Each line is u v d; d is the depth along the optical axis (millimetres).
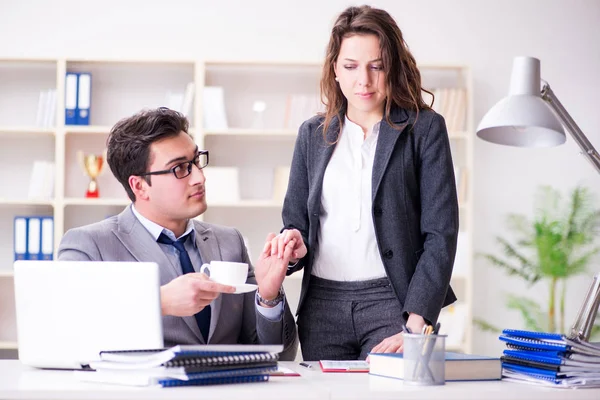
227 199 4859
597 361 1504
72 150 5082
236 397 1273
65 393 1271
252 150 5164
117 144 2053
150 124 2037
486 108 5258
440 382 1423
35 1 5074
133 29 5137
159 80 5137
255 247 5152
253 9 5195
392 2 5246
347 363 1717
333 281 2102
